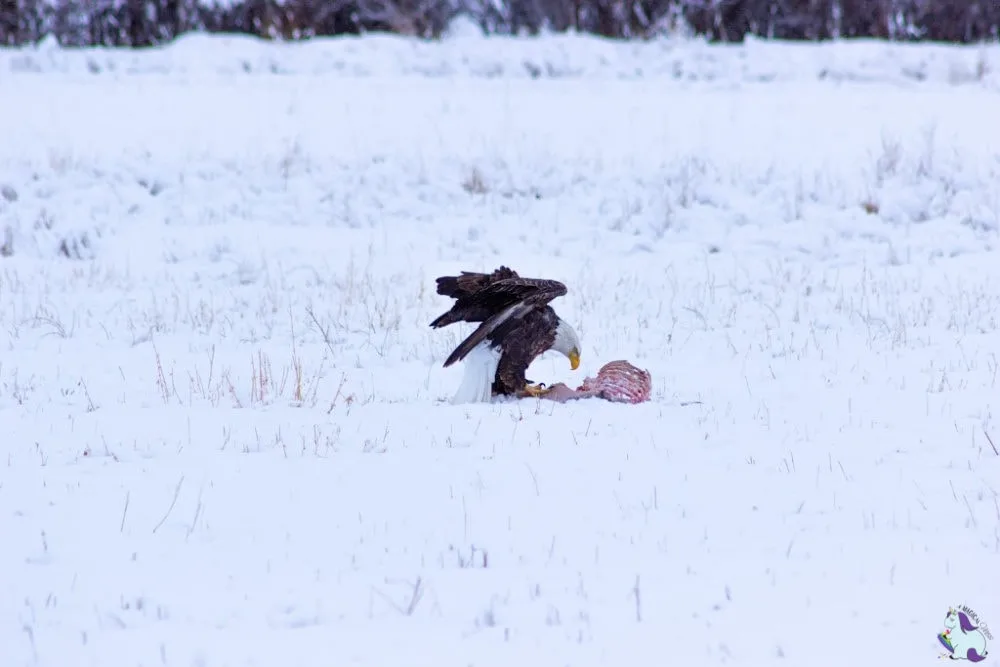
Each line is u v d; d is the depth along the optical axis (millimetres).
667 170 79562
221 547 26859
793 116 90438
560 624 22688
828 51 109250
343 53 110000
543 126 87938
